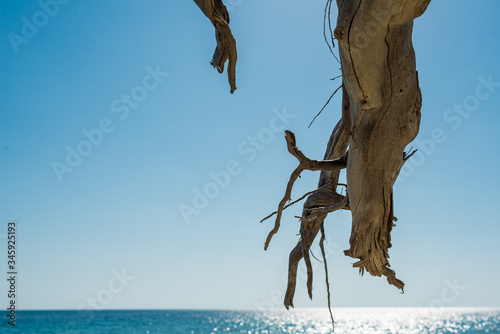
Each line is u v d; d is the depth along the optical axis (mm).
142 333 53344
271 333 56500
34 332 55594
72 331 56656
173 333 53406
